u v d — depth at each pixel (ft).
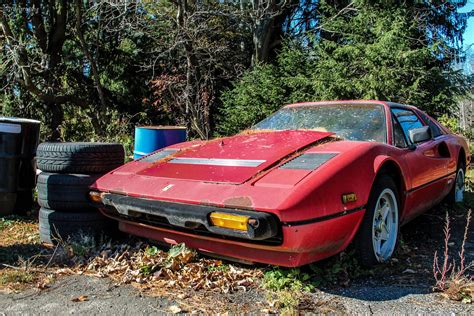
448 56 41.65
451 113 40.83
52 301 8.96
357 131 13.00
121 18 48.14
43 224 12.94
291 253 8.93
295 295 8.95
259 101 43.47
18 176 16.56
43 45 47.55
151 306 8.64
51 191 12.59
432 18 45.91
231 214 8.56
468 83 39.86
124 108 52.60
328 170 9.16
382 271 10.59
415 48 40.27
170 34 45.16
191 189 9.61
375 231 10.73
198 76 46.52
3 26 41.32
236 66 49.96
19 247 12.71
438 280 9.66
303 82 41.22
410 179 11.88
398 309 8.32
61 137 46.68
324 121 13.84
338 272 10.01
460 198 18.85
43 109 49.03
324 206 8.71
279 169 9.50
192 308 8.52
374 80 36.63
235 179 9.45
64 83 50.03
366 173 9.89
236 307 8.54
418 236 14.30
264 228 8.24
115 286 9.73
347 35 42.04
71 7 48.93
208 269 10.43
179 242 10.82
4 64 42.39
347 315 8.13
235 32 51.75
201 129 42.80
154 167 11.56
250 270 10.33
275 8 50.47
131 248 12.14
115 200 10.87
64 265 11.22
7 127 15.94
